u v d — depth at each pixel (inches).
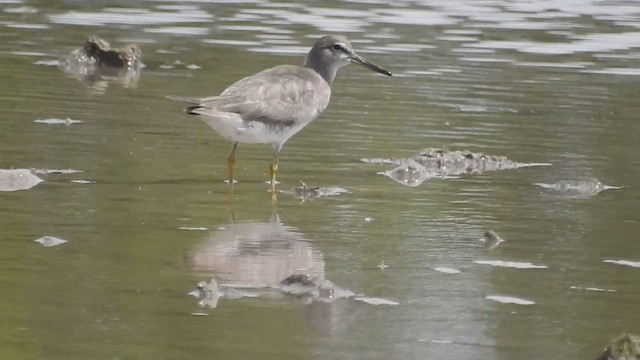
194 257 455.8
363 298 420.8
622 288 438.9
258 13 1021.2
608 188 577.0
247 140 564.7
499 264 462.6
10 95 715.4
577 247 486.3
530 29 990.4
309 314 403.2
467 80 800.9
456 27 989.2
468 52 894.4
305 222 509.4
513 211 535.5
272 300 414.9
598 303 423.2
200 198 538.0
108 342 370.6
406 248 478.9
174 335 378.6
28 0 1041.5
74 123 655.8
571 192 569.0
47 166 570.3
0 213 495.5
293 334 384.8
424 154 616.1
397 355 371.6
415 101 737.6
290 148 630.5
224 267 446.3
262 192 553.9
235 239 480.1
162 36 918.4
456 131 672.4
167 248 465.1
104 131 642.8
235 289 423.8
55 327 380.5
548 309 416.2
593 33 981.8
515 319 406.0
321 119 687.1
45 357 356.8
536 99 754.8
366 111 709.3
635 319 408.5
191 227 494.0
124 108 697.0
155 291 417.7
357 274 445.4
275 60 840.9
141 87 754.8
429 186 573.6
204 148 623.8
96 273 432.5
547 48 918.4
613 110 732.0
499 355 374.6
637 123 701.9
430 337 387.5
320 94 592.4
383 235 494.6
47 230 478.0
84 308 397.7
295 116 570.9
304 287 426.0
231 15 1010.7
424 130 671.8
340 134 658.2
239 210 522.6
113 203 520.4
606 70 847.7
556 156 630.5
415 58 864.9
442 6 1081.4
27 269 431.8
